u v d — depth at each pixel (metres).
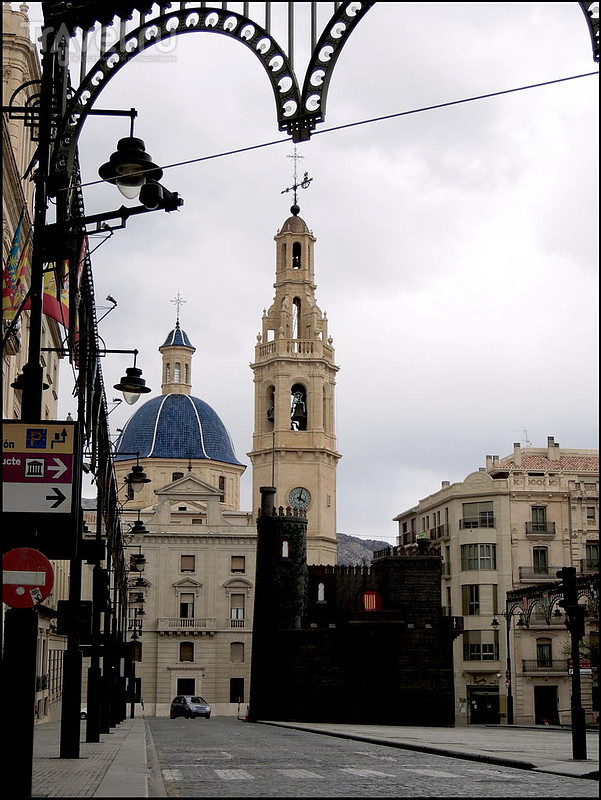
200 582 95.88
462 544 87.81
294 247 112.56
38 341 13.80
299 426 108.69
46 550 12.71
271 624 72.94
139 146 14.85
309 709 68.62
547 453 93.75
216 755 25.28
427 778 17.98
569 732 55.19
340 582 76.12
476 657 84.75
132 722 58.56
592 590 61.84
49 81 13.77
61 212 14.67
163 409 114.38
